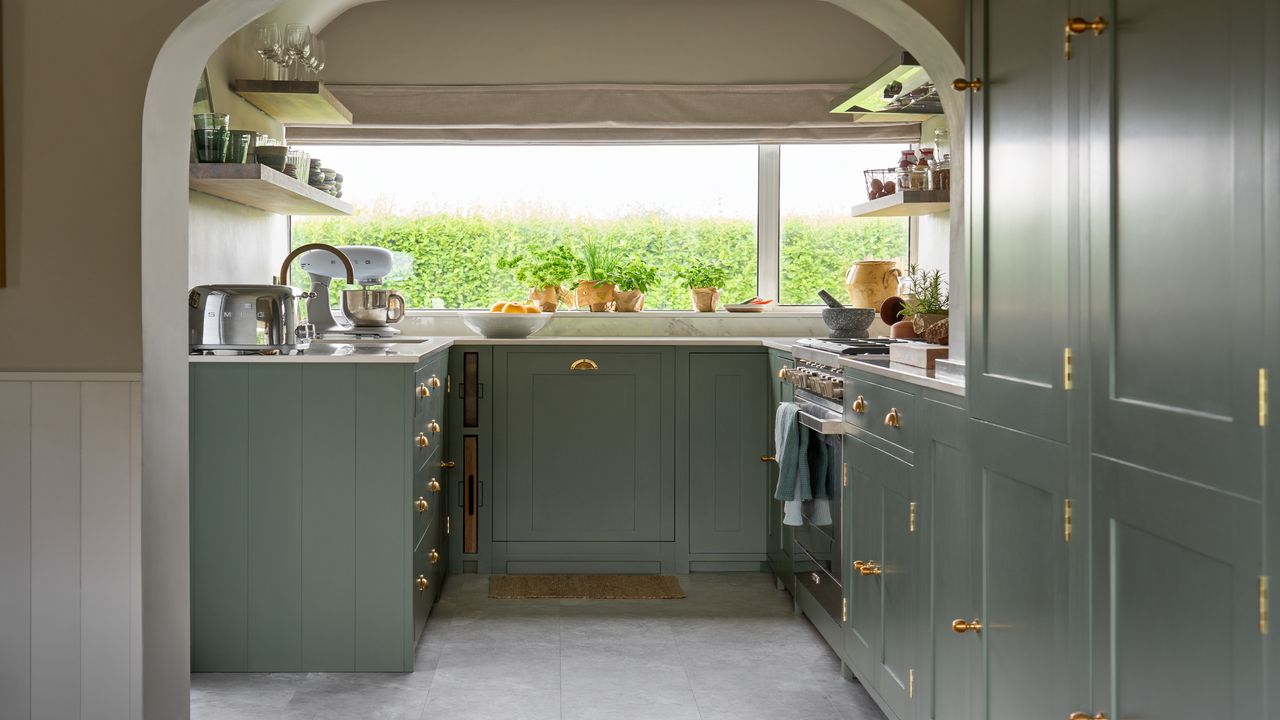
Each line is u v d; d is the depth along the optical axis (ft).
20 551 7.54
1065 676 5.95
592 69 16.24
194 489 10.91
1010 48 6.84
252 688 10.60
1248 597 4.19
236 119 13.12
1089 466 5.63
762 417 15.51
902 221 17.06
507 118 16.16
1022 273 6.60
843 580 10.91
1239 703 4.26
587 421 15.39
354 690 10.57
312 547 10.98
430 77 16.17
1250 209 4.18
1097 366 5.54
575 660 11.58
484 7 16.14
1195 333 4.60
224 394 10.88
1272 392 4.03
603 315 16.83
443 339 14.52
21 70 7.37
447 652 11.81
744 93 16.25
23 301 7.43
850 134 16.35
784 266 17.13
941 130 13.62
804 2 16.24
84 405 7.47
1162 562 4.90
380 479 10.98
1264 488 4.09
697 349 15.44
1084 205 5.70
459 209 16.98
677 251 17.13
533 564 15.44
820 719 9.89
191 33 7.63
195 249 12.30
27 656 7.59
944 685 8.03
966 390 7.53
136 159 7.41
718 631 12.69
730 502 15.52
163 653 7.98
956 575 7.75
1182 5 4.70
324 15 15.61
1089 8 5.63
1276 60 4.00
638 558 15.51
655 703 10.29
